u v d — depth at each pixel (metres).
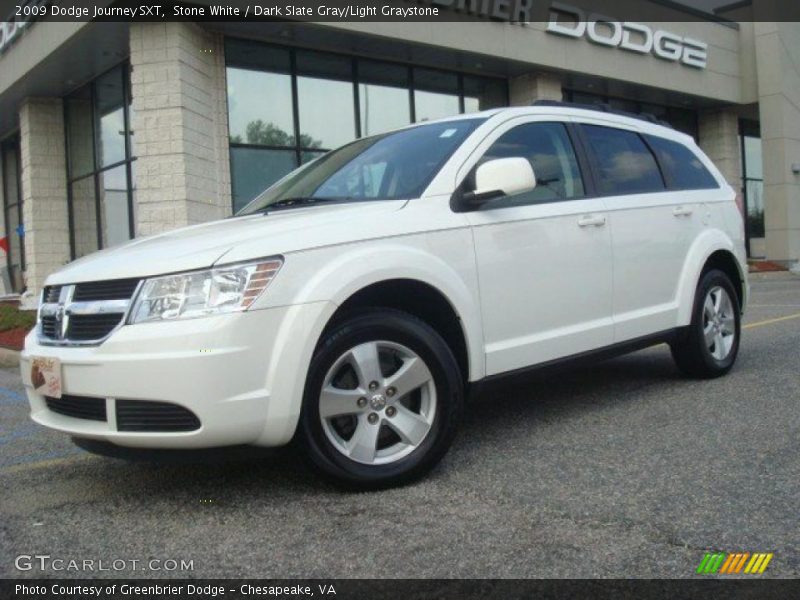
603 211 4.71
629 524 2.98
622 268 4.80
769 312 10.20
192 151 11.94
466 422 4.70
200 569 2.76
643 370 6.12
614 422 4.52
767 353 6.70
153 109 11.72
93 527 3.22
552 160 4.62
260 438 3.18
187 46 11.88
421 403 3.64
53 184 15.73
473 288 3.90
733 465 3.62
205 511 3.33
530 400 5.24
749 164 24.19
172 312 3.13
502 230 4.09
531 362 4.19
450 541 2.89
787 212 21.72
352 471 3.38
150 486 3.74
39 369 3.46
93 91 14.57
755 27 21.39
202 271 3.16
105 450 3.33
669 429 4.31
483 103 16.64
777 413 4.54
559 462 3.79
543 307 4.27
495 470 3.71
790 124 21.72
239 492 3.56
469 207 4.02
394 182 4.16
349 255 3.44
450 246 3.83
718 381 5.57
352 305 3.56
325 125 14.10
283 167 13.57
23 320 10.91
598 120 5.12
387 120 15.02
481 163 4.18
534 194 4.39
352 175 4.45
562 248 4.39
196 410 3.04
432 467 3.62
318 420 3.31
